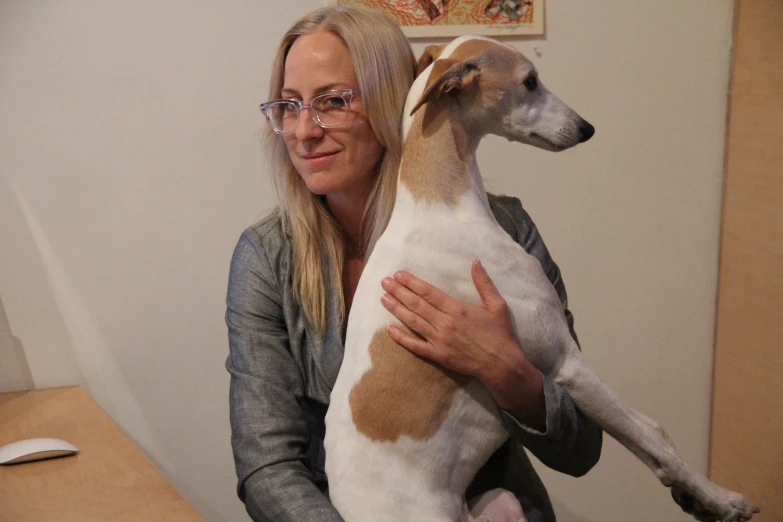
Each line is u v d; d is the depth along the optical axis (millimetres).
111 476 1457
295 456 1192
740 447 2137
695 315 2236
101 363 1996
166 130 1939
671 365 2250
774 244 1979
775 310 1986
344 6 1263
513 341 1091
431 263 1127
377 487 1070
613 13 2045
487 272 1136
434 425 1092
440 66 1136
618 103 2092
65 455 1558
